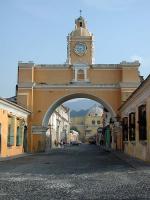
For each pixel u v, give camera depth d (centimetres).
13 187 1107
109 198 897
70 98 4131
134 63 3856
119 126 3872
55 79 3931
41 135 3850
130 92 3816
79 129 12762
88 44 4028
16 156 3009
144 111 2375
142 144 2428
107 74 3938
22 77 3881
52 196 931
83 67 3931
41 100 3903
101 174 1512
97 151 4325
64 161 2409
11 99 4181
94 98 4019
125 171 1648
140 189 1048
